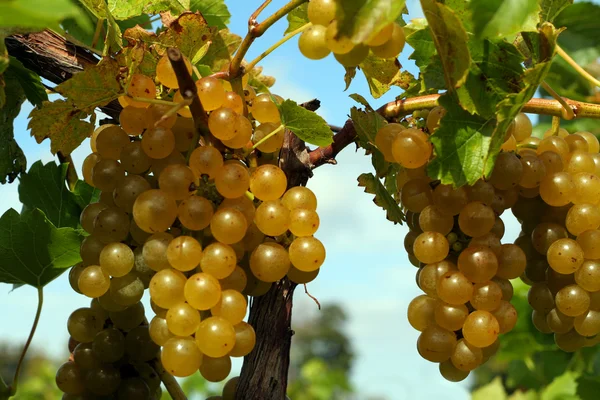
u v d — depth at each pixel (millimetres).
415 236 519
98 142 492
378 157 546
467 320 476
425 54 514
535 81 450
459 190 480
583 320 495
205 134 468
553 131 530
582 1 623
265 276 467
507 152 484
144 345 523
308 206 474
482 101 469
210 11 678
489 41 469
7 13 348
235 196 460
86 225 496
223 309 452
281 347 522
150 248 460
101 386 518
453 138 469
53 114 506
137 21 706
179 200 464
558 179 489
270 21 472
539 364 885
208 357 460
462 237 493
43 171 611
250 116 513
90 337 521
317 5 440
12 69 568
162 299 450
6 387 505
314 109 535
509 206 502
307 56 445
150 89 486
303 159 528
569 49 647
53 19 354
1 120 591
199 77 499
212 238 472
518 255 484
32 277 541
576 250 483
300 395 1951
